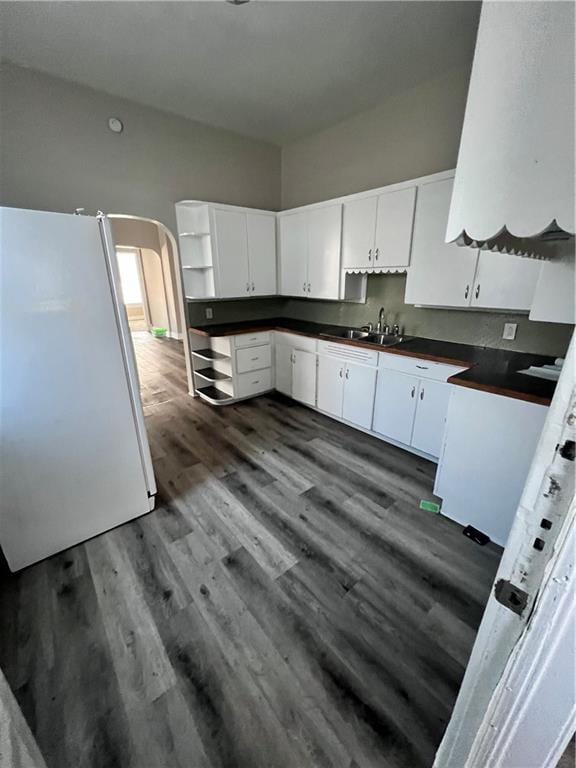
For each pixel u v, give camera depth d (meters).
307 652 1.29
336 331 3.42
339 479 2.39
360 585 1.57
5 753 0.58
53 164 2.62
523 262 2.04
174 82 2.59
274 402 3.85
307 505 2.12
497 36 0.54
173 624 1.40
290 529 1.92
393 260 2.67
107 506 1.89
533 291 2.04
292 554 1.75
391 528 1.92
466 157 0.64
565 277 1.48
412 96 2.68
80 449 1.73
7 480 1.55
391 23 1.98
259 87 2.66
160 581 1.60
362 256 2.90
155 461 2.64
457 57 2.28
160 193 3.19
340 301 3.64
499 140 0.59
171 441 2.95
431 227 2.40
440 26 2.00
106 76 2.51
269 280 3.81
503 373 1.87
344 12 1.89
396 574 1.63
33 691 1.17
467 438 1.79
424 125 2.65
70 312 1.58
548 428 0.39
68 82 2.56
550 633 0.44
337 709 1.12
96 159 2.79
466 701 0.62
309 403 3.52
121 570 1.66
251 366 3.73
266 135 3.60
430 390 2.41
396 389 2.63
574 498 0.38
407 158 2.81
